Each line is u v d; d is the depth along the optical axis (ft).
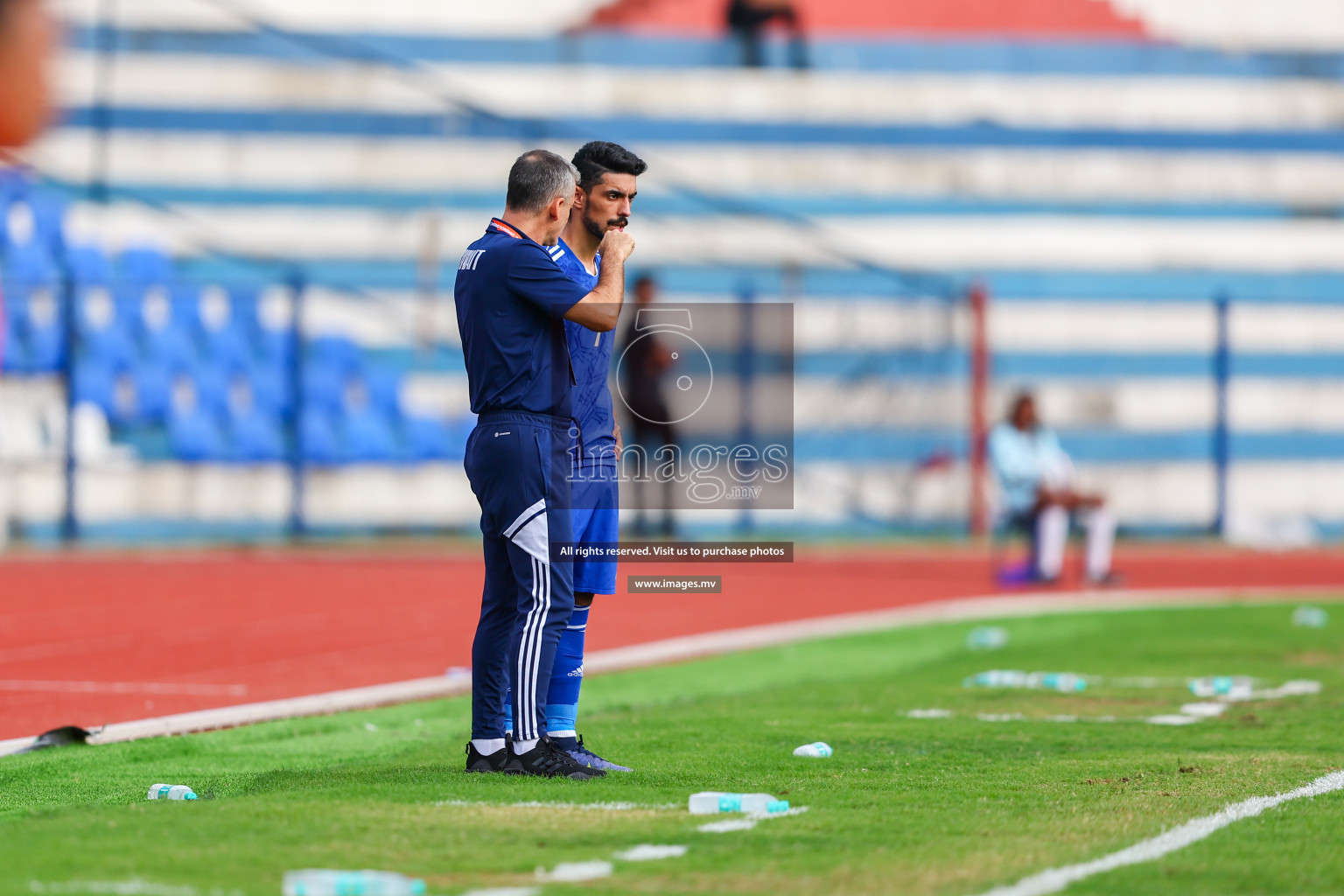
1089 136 232.12
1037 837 43.80
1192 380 220.23
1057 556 154.92
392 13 229.45
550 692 58.75
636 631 114.52
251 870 39.32
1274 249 228.02
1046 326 221.25
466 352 55.77
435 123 225.97
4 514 189.16
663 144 229.25
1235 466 219.82
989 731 67.62
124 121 221.05
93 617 115.34
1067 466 161.48
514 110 229.45
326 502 203.82
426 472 206.28
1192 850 42.14
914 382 214.90
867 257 225.35
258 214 220.84
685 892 37.52
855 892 37.58
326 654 97.55
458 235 221.05
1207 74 235.40
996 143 231.50
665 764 57.77
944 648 104.99
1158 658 98.12
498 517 54.70
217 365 201.36
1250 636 110.52
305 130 223.71
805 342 214.90
